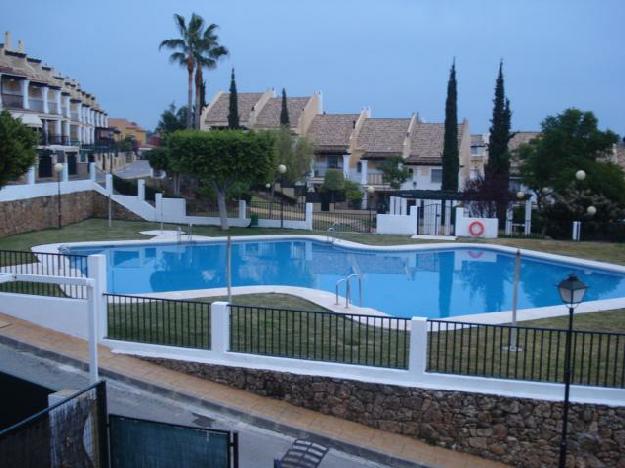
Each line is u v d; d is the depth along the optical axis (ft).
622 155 164.25
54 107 148.25
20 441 21.43
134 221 102.78
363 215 121.60
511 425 32.22
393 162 146.00
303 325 43.24
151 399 33.73
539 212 108.37
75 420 23.49
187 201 108.17
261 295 52.95
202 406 33.68
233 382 36.01
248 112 165.89
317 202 139.44
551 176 112.57
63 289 46.62
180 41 141.49
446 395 32.89
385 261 81.76
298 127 159.84
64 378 34.53
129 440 24.93
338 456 31.22
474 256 84.28
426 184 153.28
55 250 69.97
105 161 166.81
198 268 75.87
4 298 41.96
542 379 33.06
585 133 111.75
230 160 91.81
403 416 33.58
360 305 53.47
